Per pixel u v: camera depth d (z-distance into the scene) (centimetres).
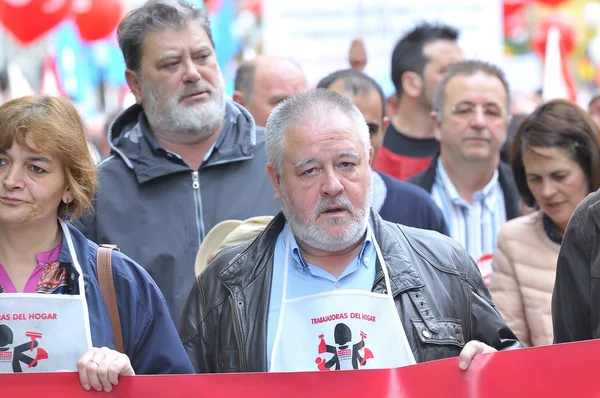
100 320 698
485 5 1622
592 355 665
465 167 1116
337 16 1648
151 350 712
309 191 709
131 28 981
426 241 742
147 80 969
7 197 691
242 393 679
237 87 1210
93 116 2134
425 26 1330
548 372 668
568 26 2467
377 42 1647
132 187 955
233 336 723
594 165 917
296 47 1653
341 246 714
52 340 686
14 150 693
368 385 678
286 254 732
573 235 726
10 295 688
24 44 1694
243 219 951
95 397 671
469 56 1584
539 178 931
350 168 711
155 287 723
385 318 704
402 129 1316
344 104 729
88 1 1791
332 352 701
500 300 940
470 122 1103
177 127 958
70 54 1931
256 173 974
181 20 973
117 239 934
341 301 707
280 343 705
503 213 1135
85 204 720
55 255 711
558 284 737
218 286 739
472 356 673
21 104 702
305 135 711
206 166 965
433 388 676
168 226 941
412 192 1033
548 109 937
